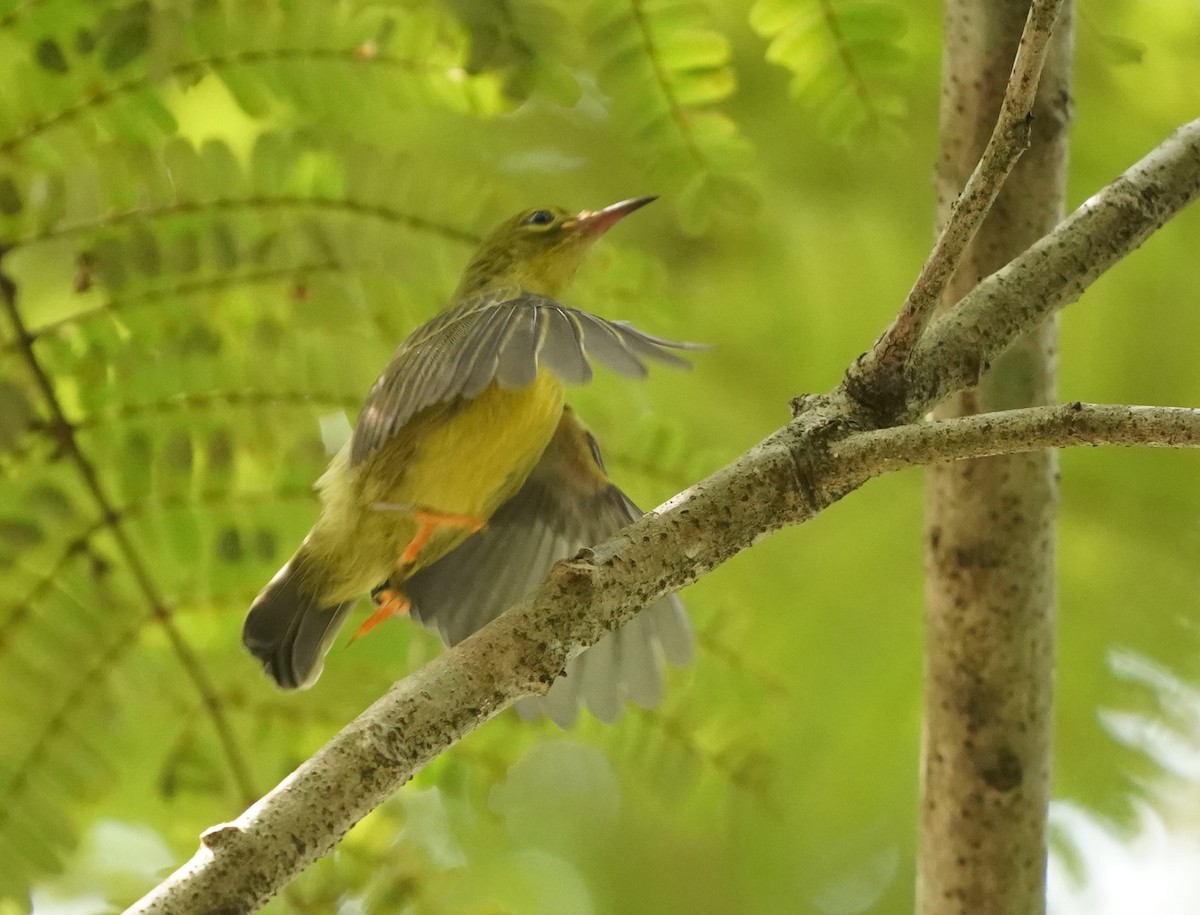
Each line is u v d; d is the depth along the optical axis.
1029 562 7.05
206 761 8.55
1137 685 10.01
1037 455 7.05
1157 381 10.73
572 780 13.00
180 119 9.40
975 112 7.25
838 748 10.47
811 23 8.05
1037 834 7.07
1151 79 10.45
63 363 8.11
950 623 7.12
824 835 10.93
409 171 8.12
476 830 10.97
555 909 12.42
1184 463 10.26
